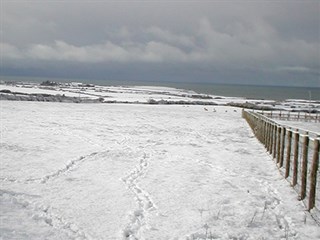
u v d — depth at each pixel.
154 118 36.62
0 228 6.09
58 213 7.62
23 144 16.53
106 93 116.25
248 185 11.17
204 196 9.60
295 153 10.93
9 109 37.12
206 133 26.11
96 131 23.72
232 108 66.50
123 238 6.54
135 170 12.54
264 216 8.26
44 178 10.61
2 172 11.05
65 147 16.62
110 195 9.20
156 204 8.72
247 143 21.75
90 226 7.02
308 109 77.06
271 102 106.12
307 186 11.16
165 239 6.66
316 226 7.79
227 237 6.96
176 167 13.45
